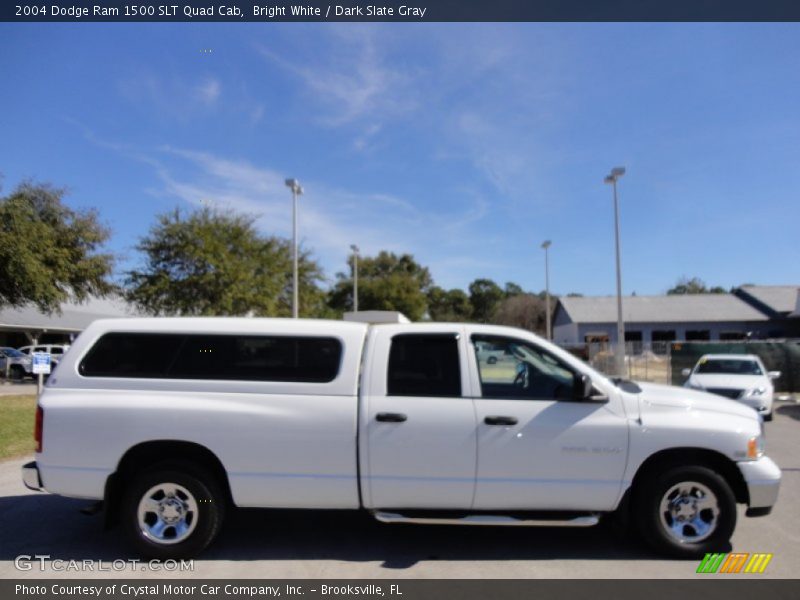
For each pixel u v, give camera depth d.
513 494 4.94
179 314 26.09
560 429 4.95
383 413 4.93
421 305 53.41
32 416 12.73
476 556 5.12
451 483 4.93
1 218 18.81
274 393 5.04
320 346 5.19
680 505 5.07
